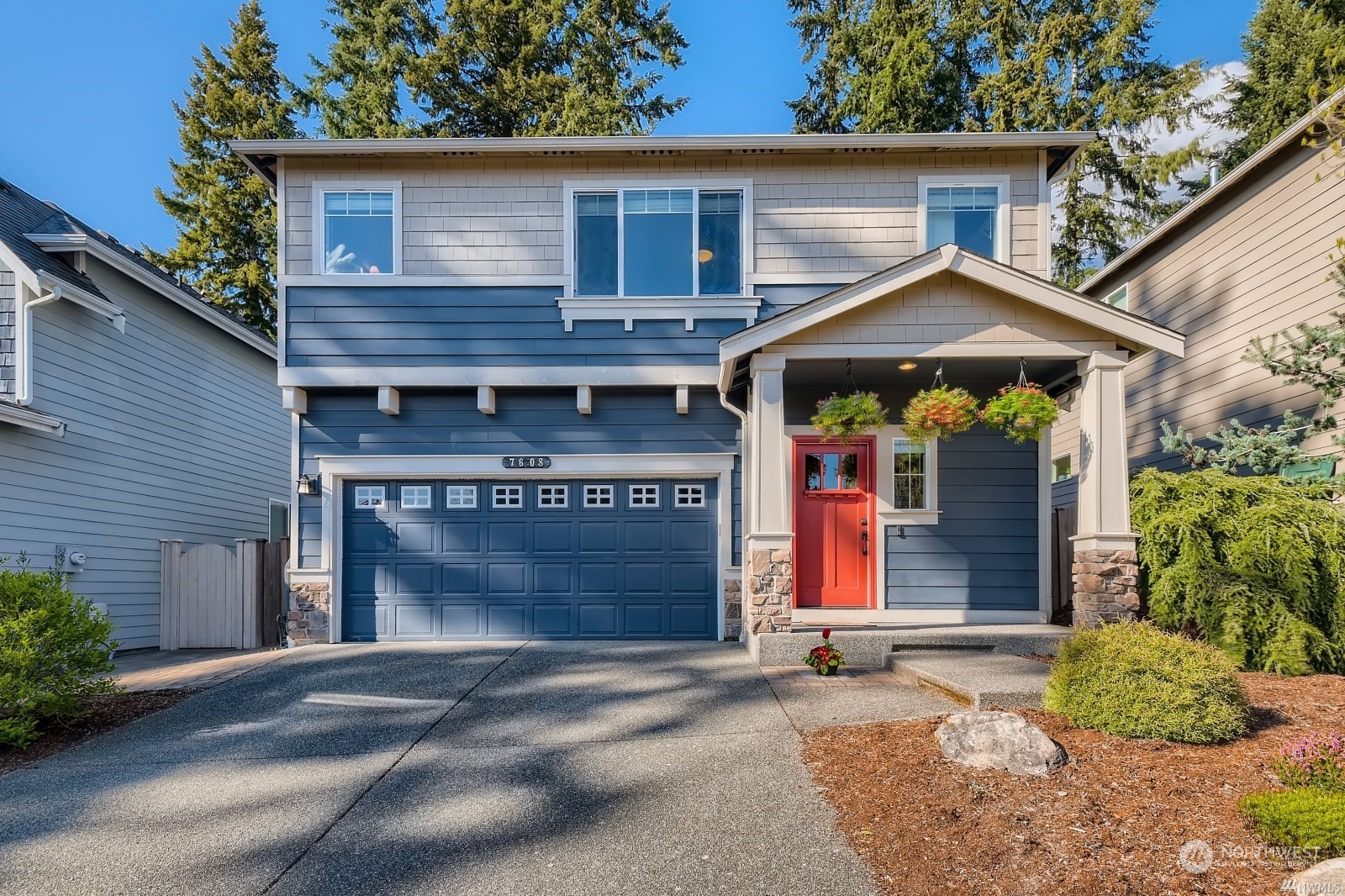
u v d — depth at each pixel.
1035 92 18.86
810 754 5.04
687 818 4.24
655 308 9.13
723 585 9.14
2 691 5.61
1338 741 4.36
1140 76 19.33
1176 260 11.85
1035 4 20.09
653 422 9.30
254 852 3.99
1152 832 3.79
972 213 9.25
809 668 7.30
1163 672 5.02
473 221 9.26
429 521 9.30
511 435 9.29
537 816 4.33
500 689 6.83
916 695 6.24
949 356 7.44
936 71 19.66
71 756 5.54
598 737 5.59
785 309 9.15
